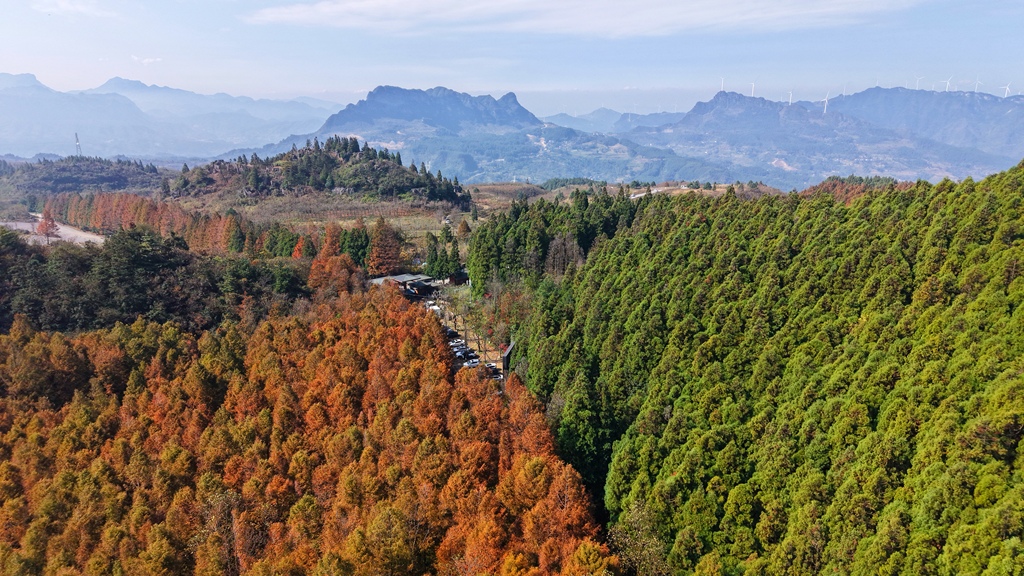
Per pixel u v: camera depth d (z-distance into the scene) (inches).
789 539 2508.6
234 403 4030.5
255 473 3378.4
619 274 5039.4
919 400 2645.2
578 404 3629.4
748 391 3516.2
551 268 6235.2
